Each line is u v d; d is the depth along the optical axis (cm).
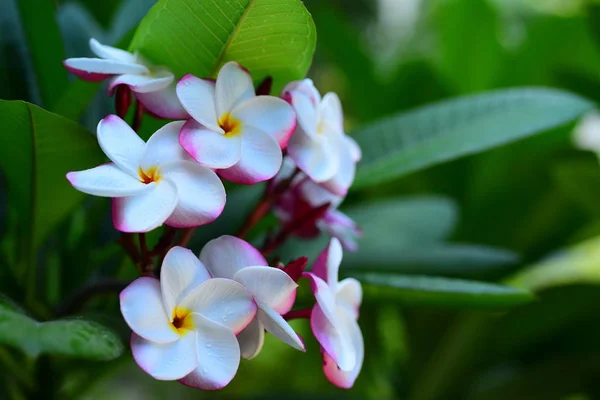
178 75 80
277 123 76
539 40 146
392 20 239
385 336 152
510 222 139
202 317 71
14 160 79
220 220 96
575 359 123
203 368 71
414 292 85
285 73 81
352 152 83
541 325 127
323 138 78
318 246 98
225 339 71
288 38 78
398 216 108
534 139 131
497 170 137
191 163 73
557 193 134
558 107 92
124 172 72
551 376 123
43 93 92
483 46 149
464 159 139
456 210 112
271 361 167
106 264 94
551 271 158
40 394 87
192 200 72
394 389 140
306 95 78
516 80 148
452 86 147
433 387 136
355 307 78
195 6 76
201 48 78
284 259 96
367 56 148
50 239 92
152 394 167
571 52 146
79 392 90
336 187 79
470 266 102
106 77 77
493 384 127
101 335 69
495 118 92
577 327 127
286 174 84
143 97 76
